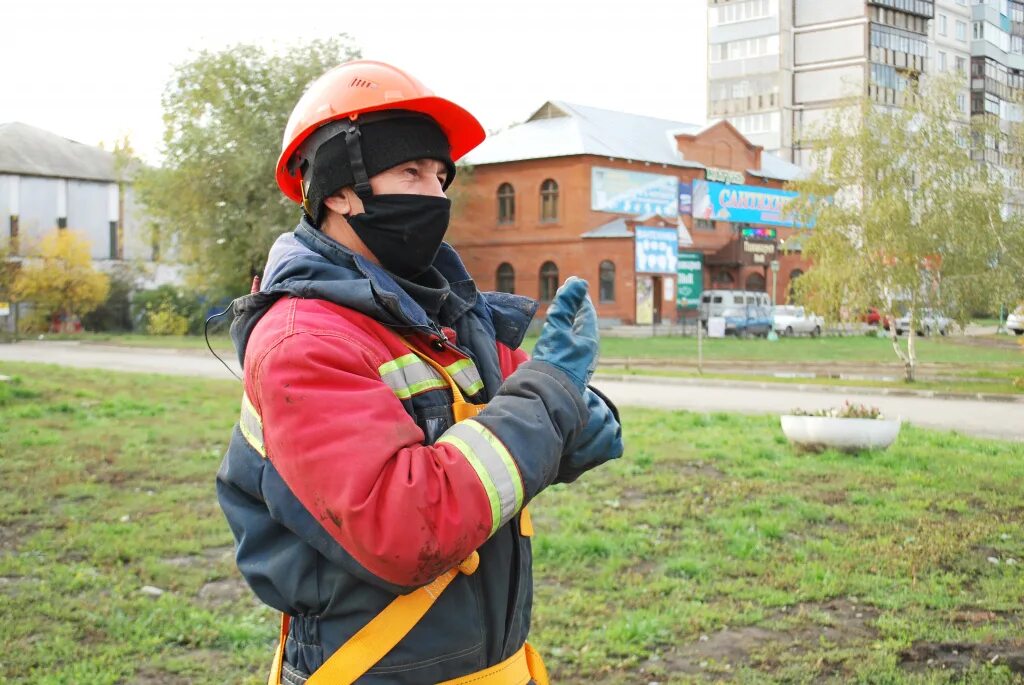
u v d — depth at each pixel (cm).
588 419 176
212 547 693
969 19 10200
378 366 168
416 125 182
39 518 759
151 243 4738
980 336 5162
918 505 826
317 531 162
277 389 158
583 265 5112
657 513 795
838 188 2283
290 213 3766
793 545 707
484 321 202
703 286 5866
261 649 500
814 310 2317
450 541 153
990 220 2183
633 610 564
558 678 471
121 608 550
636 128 5759
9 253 4800
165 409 1490
